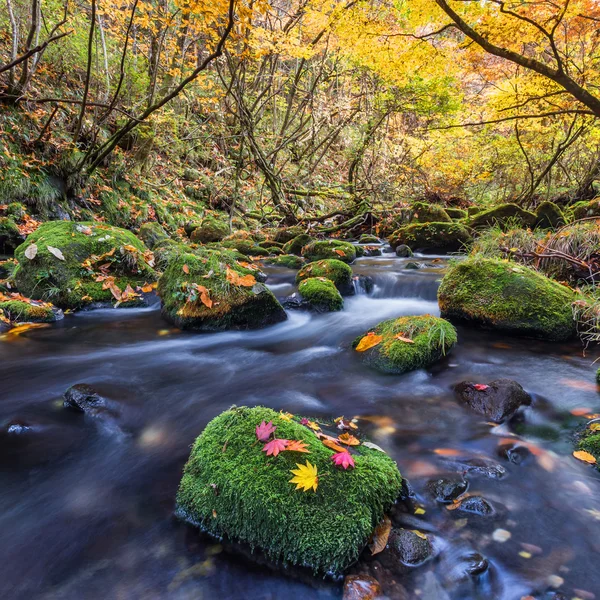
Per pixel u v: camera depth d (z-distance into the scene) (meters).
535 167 13.16
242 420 1.99
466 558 1.57
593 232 4.99
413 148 13.54
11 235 6.16
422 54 7.71
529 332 3.93
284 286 5.87
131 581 1.53
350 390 3.03
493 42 6.74
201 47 12.32
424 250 8.70
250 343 4.07
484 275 4.34
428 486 1.95
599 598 1.44
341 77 12.87
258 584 1.51
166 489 2.01
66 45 8.95
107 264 5.21
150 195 9.85
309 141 13.68
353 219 10.93
